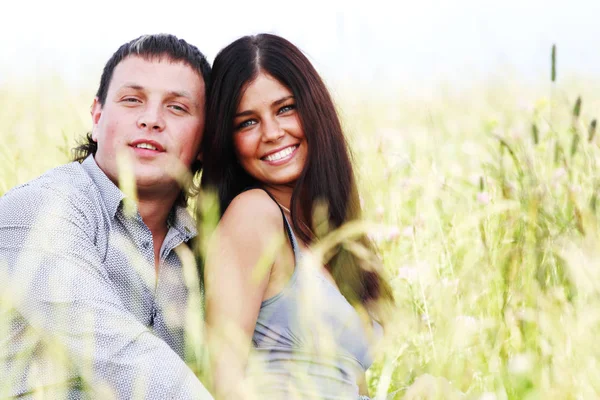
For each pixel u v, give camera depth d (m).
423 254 3.56
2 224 2.78
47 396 2.69
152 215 3.18
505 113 5.92
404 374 3.14
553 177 3.68
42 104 6.10
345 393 3.16
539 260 3.04
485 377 2.69
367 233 3.63
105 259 2.91
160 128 3.13
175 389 2.55
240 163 3.50
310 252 3.20
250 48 3.39
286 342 3.15
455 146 5.52
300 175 3.46
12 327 2.73
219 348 2.97
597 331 2.55
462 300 3.01
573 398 2.46
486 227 3.31
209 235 3.23
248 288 3.12
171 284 3.12
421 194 4.12
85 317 2.60
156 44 3.23
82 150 3.59
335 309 3.18
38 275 2.65
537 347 2.80
